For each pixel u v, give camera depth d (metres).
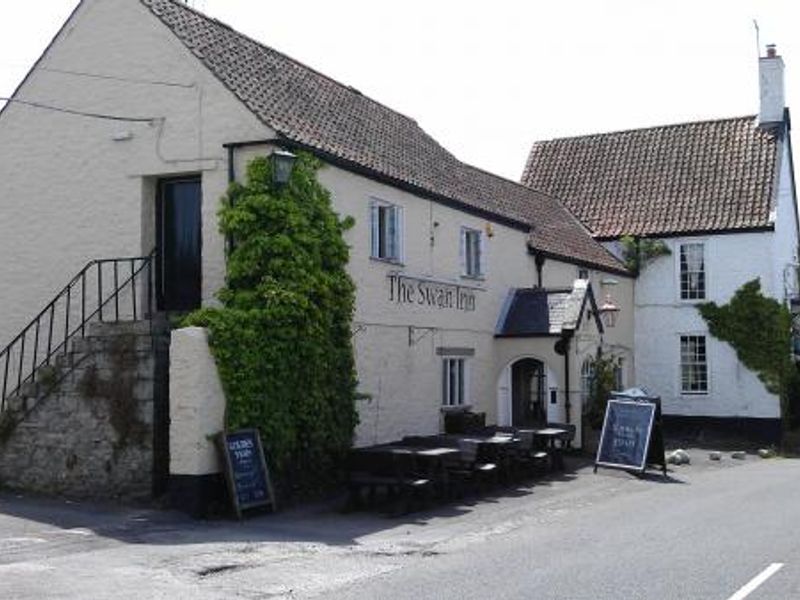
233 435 13.48
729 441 29.69
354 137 18.92
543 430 19.36
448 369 20.86
